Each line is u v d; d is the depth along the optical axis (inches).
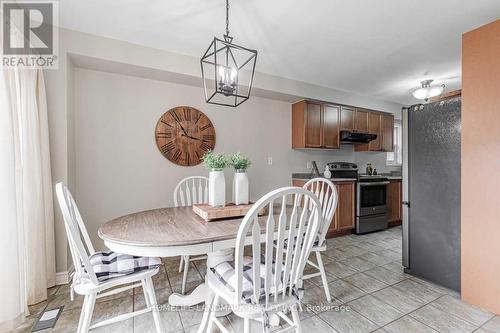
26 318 65.2
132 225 58.7
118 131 105.5
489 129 66.7
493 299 66.6
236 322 64.2
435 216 84.0
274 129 146.6
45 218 77.6
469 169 71.4
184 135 118.6
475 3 70.7
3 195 57.1
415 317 66.0
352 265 100.8
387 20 79.6
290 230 44.4
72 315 66.8
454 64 114.4
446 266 81.0
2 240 57.3
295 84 135.6
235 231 53.6
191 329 61.5
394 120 186.7
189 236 49.9
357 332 60.0
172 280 88.0
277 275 43.4
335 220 138.2
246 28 84.7
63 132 84.1
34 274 71.4
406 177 93.4
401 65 115.6
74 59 90.2
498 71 64.6
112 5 72.1
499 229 65.3
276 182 147.4
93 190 101.3
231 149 132.3
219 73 62.1
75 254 50.5
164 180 114.7
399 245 126.1
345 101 156.2
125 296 76.8
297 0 69.7
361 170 181.9
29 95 70.7
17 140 63.3
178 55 103.7
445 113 81.1
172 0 70.1
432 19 78.9
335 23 81.4
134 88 108.3
